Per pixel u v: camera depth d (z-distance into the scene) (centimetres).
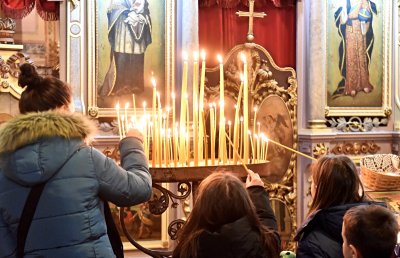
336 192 280
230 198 228
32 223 212
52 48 673
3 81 563
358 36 658
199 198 233
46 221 212
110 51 593
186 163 299
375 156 571
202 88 307
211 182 234
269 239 232
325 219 275
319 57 631
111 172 223
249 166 297
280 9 648
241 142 341
